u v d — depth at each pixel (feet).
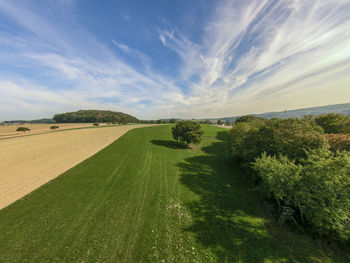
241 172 47.37
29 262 17.44
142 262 17.54
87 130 159.22
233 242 20.53
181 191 35.06
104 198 31.27
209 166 53.52
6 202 29.48
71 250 18.93
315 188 20.03
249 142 44.70
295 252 18.81
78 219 24.70
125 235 21.45
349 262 17.26
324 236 20.54
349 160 19.49
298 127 35.76
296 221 23.57
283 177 23.18
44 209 27.22
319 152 25.91
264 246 19.81
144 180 40.47
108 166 50.42
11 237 20.83
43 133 142.41
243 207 28.86
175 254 18.63
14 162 53.98
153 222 24.32
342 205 17.70
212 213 27.02
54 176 42.09
